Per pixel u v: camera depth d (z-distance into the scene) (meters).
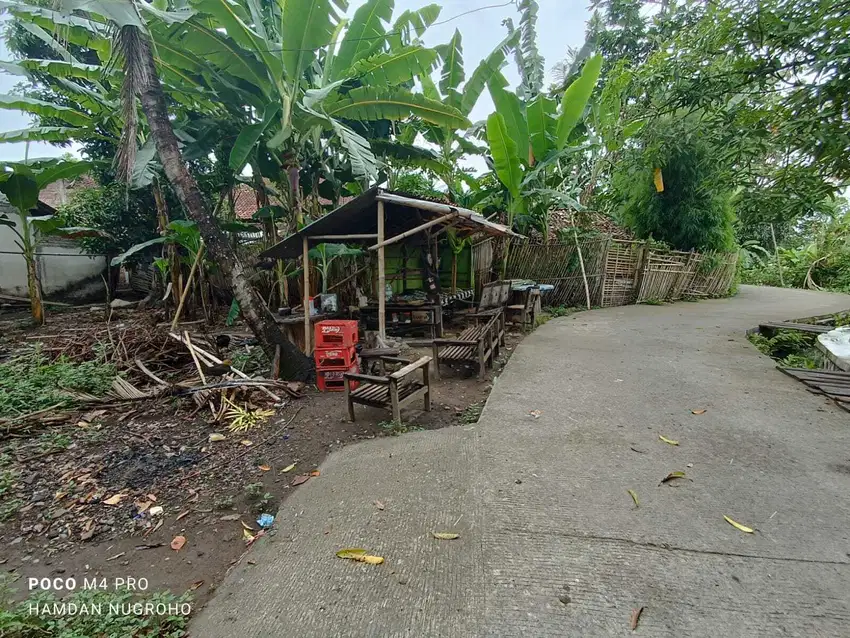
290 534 2.34
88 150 10.63
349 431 3.82
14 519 2.77
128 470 3.32
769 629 1.53
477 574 1.88
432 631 1.61
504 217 11.00
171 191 10.50
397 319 8.09
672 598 1.69
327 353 4.87
